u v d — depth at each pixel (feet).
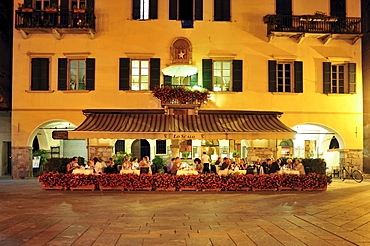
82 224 33.35
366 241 28.22
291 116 73.67
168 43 73.05
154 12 73.31
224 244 27.35
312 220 35.50
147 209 40.81
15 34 72.38
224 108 72.64
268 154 73.97
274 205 43.88
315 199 48.70
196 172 57.88
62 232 30.50
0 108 80.43
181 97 69.00
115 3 73.10
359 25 74.02
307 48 74.59
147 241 27.96
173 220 35.19
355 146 74.64
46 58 72.43
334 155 83.25
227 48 73.46
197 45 73.20
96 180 55.93
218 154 82.33
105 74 72.43
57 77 72.28
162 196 50.80
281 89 74.64
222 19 73.77
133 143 84.43
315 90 74.33
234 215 37.73
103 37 72.69
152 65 72.64
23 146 72.13
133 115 69.31
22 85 72.28
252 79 73.46
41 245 26.86
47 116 71.87
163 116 68.74
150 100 72.33
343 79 75.51
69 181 55.98
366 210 40.81
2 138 82.53
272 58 73.87
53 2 72.79
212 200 47.47
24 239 28.37
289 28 71.77
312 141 87.56
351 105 74.79
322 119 74.23
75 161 59.93
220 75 73.87
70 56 72.23
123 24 73.00
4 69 82.43
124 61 72.43
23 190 56.29
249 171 59.93
